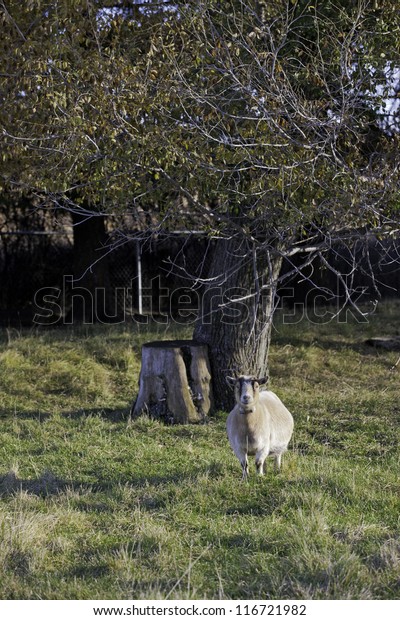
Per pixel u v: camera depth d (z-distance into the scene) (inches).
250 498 338.3
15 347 642.8
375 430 471.8
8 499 346.3
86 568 269.9
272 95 369.4
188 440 453.7
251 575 261.7
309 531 291.0
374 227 376.2
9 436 458.6
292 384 594.9
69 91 385.1
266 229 430.3
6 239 855.1
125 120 386.9
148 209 549.0
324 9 450.9
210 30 404.2
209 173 386.3
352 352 673.0
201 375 502.6
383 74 415.5
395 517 319.6
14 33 420.2
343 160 389.4
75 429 475.5
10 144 393.7
